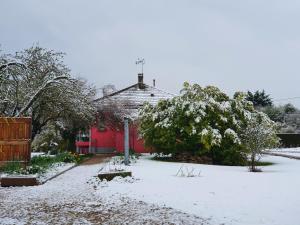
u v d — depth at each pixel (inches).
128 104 1288.1
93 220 288.8
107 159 918.4
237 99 880.9
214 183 458.9
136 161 825.5
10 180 471.2
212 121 844.6
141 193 397.1
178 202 346.6
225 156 835.4
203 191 400.5
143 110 973.2
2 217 296.0
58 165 709.3
